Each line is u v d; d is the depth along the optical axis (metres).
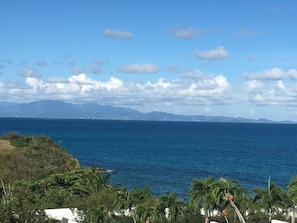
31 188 81.25
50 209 65.00
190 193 63.38
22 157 110.69
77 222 61.91
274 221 61.56
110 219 63.97
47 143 129.25
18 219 43.41
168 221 61.81
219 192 59.41
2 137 130.25
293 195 63.03
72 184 84.81
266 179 131.75
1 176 97.75
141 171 140.62
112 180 122.12
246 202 60.84
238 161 173.12
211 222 61.38
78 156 176.62
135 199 66.00
